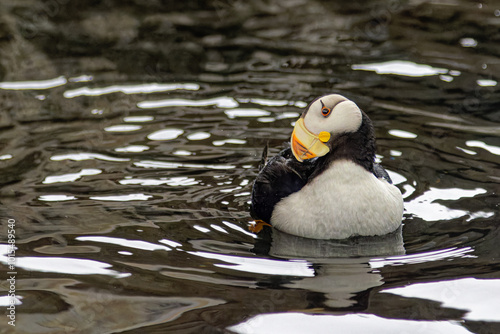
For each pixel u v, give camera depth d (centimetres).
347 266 806
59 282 763
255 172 1059
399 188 1006
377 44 1608
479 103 1296
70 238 857
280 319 698
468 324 691
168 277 774
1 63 1470
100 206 943
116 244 845
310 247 852
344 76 1437
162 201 962
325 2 1861
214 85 1397
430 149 1125
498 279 769
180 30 1675
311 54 1557
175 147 1134
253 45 1605
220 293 743
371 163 887
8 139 1146
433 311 712
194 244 849
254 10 1806
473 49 1563
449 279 772
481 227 894
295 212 880
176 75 1442
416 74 1441
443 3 1834
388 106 1290
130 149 1123
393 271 792
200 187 1008
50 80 1405
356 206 863
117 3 1783
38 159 1079
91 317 700
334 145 880
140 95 1343
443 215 930
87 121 1225
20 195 968
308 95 1345
